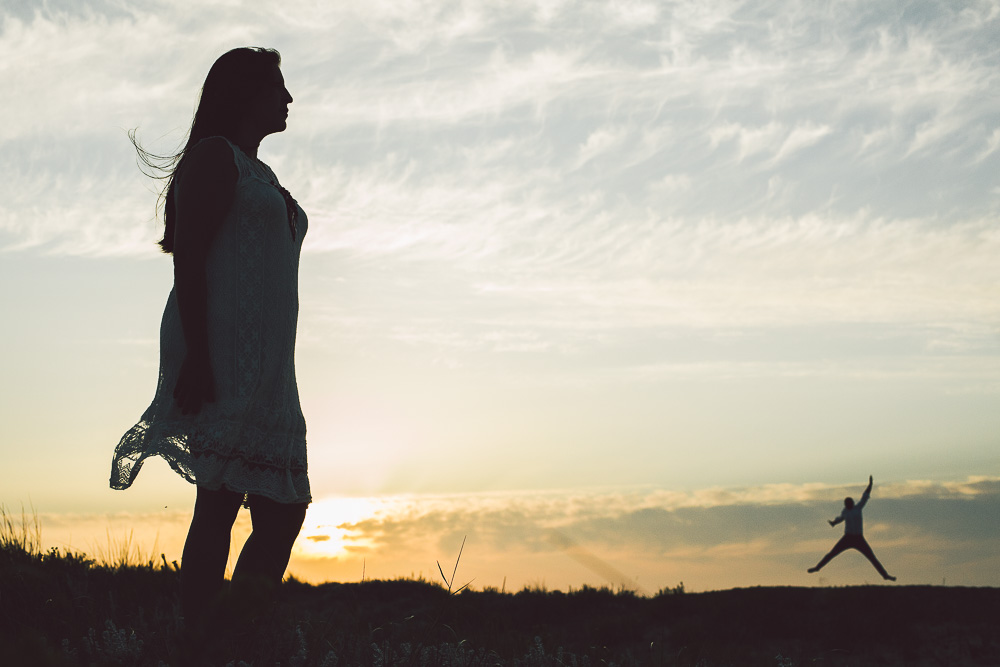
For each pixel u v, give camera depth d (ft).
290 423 8.18
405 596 25.75
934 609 31.30
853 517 44.86
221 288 7.95
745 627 28.66
